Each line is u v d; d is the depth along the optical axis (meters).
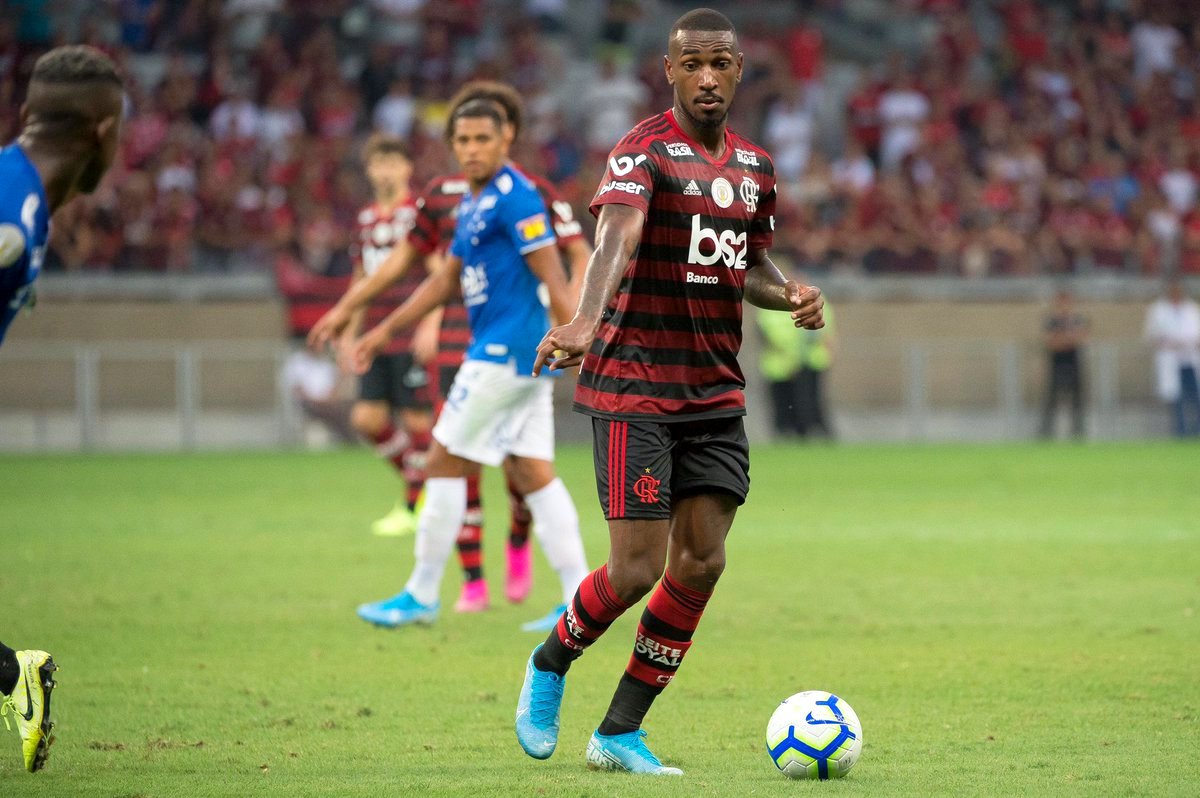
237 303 82.12
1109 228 101.12
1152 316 90.88
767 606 28.20
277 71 97.25
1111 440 90.12
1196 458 72.00
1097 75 115.56
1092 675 21.31
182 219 85.25
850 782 15.07
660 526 15.50
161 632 25.19
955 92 108.94
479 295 25.66
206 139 91.94
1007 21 116.50
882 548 37.50
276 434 80.12
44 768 15.80
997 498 51.38
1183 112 115.81
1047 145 107.56
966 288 92.31
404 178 39.03
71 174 13.77
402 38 110.31
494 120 25.17
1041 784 14.95
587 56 120.38
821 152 105.25
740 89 106.12
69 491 53.97
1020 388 90.25
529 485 25.88
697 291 15.54
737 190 15.77
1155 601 28.69
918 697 19.86
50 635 24.77
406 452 40.53
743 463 15.91
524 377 25.34
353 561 34.94
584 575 26.14
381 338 27.34
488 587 31.83
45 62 13.70
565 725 18.45
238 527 42.34
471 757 16.52
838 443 87.00
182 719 18.50
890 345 88.44
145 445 78.50
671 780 15.23
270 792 14.62
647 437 15.48
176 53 100.56
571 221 26.78
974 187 100.44
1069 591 30.05
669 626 15.83
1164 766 15.82
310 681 21.08
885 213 94.69
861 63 122.94
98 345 79.62
